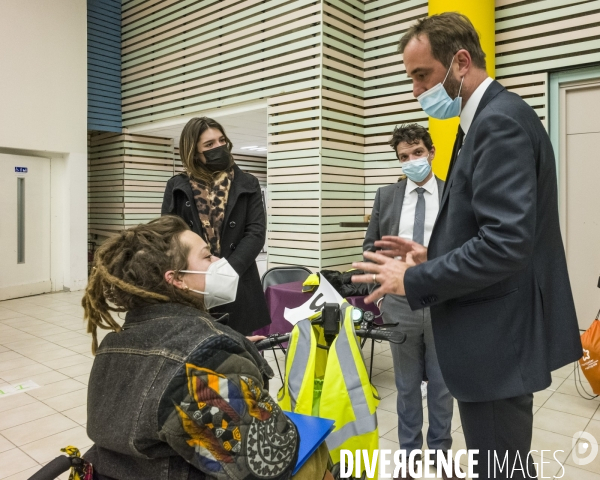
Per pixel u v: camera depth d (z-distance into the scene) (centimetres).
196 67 638
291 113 514
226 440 81
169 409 78
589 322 417
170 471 84
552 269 118
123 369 87
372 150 526
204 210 194
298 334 161
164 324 89
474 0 403
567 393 307
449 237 121
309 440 109
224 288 105
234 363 84
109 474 89
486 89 119
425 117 481
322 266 484
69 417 278
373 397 155
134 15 752
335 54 496
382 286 121
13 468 223
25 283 670
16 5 639
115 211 805
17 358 387
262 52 546
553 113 421
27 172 670
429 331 209
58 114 686
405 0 495
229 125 684
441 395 211
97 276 95
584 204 416
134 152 794
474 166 114
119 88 786
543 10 412
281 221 521
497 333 114
